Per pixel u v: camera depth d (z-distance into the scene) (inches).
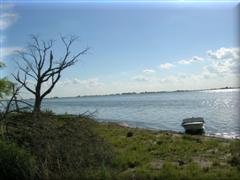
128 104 4904.0
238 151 727.7
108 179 508.4
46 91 826.2
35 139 506.0
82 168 515.8
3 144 481.7
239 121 1809.8
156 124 1859.0
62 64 871.1
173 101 5083.7
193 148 800.9
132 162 634.8
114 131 1175.0
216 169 584.4
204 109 2938.0
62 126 534.6
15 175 468.8
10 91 762.8
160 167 615.2
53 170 495.5
